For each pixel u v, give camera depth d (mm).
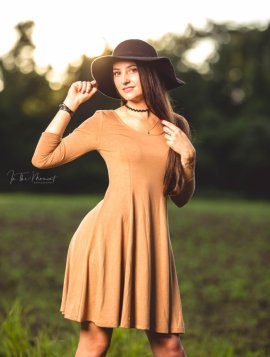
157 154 3992
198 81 47688
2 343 6059
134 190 3936
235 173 45031
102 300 3873
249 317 9508
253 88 47375
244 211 27938
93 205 28672
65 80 46156
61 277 11984
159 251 3980
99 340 3996
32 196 37094
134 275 3904
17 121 43406
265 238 18359
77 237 4043
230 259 14648
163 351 4051
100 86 4180
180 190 4105
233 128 45094
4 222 19766
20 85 46219
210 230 19625
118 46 4094
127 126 4023
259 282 12070
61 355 5922
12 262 13289
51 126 3955
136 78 4027
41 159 3914
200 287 11508
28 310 9188
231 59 49312
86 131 3982
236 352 7688
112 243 3902
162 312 3953
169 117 4066
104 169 43875
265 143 44156
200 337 8250
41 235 17281
